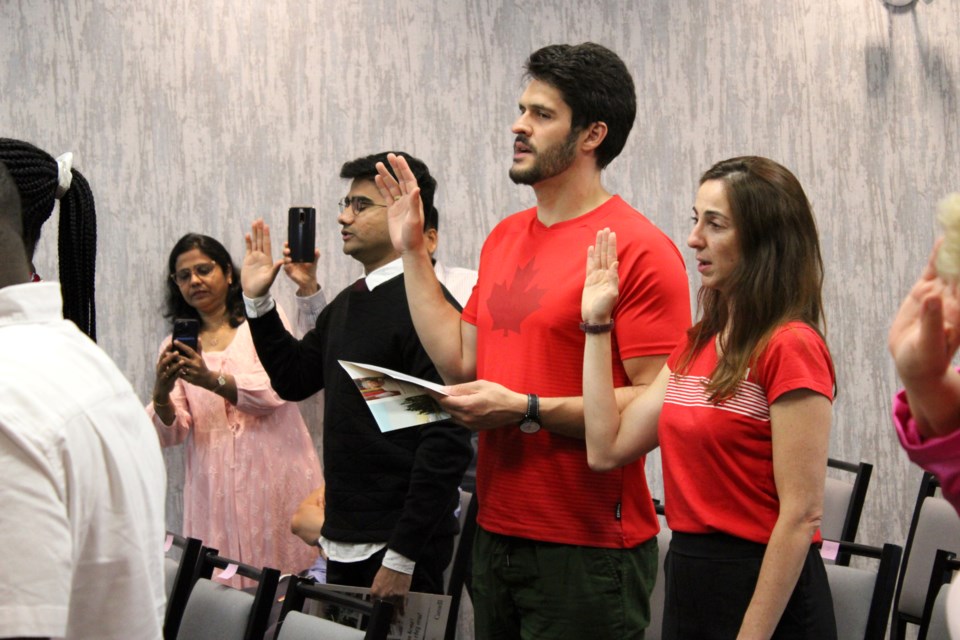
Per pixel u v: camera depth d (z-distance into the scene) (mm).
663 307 2104
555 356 2129
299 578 2225
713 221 1843
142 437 1147
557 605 2092
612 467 2002
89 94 3582
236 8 3621
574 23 3682
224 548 3420
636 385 2113
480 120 3672
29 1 3555
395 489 2617
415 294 2373
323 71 3645
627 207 2217
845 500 3018
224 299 3562
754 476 1785
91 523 1043
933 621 2174
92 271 1434
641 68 3693
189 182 3621
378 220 2812
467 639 3670
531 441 2129
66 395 1037
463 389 2074
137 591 1086
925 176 3736
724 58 3707
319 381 2959
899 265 3740
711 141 3711
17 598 943
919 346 883
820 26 3715
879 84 3721
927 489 2961
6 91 3555
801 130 3721
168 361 3256
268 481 3443
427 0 3656
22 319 1097
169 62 3605
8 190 1115
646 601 2156
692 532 1820
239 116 3631
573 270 2137
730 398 1792
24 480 972
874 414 3744
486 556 2209
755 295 1792
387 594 2463
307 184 3652
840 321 3742
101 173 3590
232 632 2195
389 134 3662
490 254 2326
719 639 1787
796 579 1716
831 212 3736
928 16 3719
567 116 2162
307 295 3395
